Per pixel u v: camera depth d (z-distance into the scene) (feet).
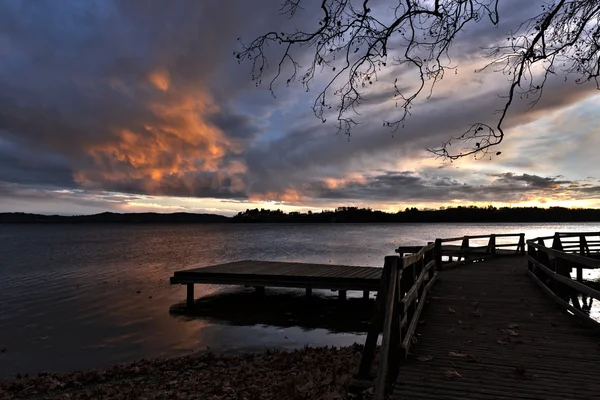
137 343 38.99
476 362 17.65
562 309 27.17
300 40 14.38
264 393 21.33
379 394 13.19
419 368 17.03
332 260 123.54
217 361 31.58
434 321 24.27
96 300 60.39
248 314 50.72
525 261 58.44
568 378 15.90
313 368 24.99
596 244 61.72
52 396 25.86
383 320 16.26
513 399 14.16
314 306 54.80
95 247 202.39
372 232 441.27
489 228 582.76
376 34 14.03
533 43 14.25
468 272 45.32
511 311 26.68
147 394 24.16
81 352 36.50
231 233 441.68
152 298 61.41
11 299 61.87
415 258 21.33
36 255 150.61
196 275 55.31
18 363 33.91
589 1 14.16
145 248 192.65
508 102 14.74
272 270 58.75
